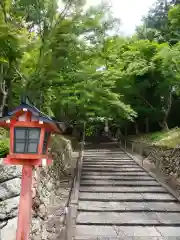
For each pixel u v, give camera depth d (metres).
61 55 8.79
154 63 17.62
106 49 10.10
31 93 9.02
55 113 13.27
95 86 11.51
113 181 12.32
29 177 4.50
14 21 8.62
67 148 16.84
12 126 4.28
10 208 6.12
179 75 15.23
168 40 19.89
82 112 14.27
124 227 7.53
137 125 25.42
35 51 9.42
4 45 7.99
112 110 15.33
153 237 6.84
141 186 11.62
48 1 8.29
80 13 8.51
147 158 17.39
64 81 10.70
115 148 24.48
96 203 9.44
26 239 4.35
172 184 11.52
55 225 7.12
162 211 8.72
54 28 8.36
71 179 12.59
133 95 20.97
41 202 7.82
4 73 9.56
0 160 6.75
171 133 17.39
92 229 7.35
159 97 21.12
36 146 4.31
